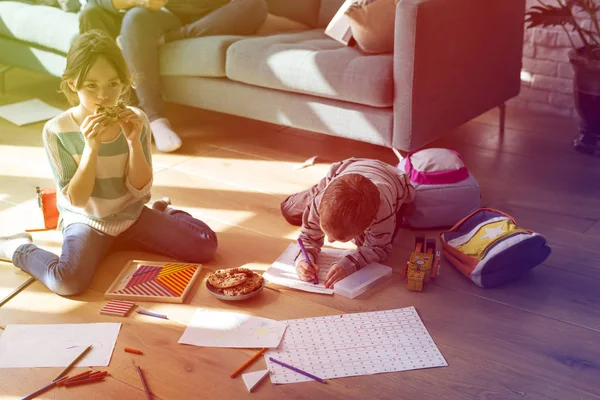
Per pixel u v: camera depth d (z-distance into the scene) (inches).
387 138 106.8
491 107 121.9
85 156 77.7
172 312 78.7
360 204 73.2
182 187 110.2
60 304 80.6
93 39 76.6
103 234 86.0
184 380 67.7
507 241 79.5
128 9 128.8
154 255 90.5
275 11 141.0
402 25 99.4
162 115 128.9
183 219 92.4
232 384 67.0
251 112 121.7
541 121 134.3
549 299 79.3
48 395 66.2
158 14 126.6
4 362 70.6
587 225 95.1
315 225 82.7
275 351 71.4
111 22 130.3
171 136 124.0
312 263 82.6
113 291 81.9
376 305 78.8
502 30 118.6
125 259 89.8
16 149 125.9
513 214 98.5
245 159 120.7
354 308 78.4
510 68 124.3
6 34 150.7
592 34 125.8
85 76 75.7
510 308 77.8
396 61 101.7
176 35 128.0
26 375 68.8
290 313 77.8
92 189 80.8
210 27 126.5
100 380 68.0
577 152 119.5
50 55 143.1
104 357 71.0
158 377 68.2
